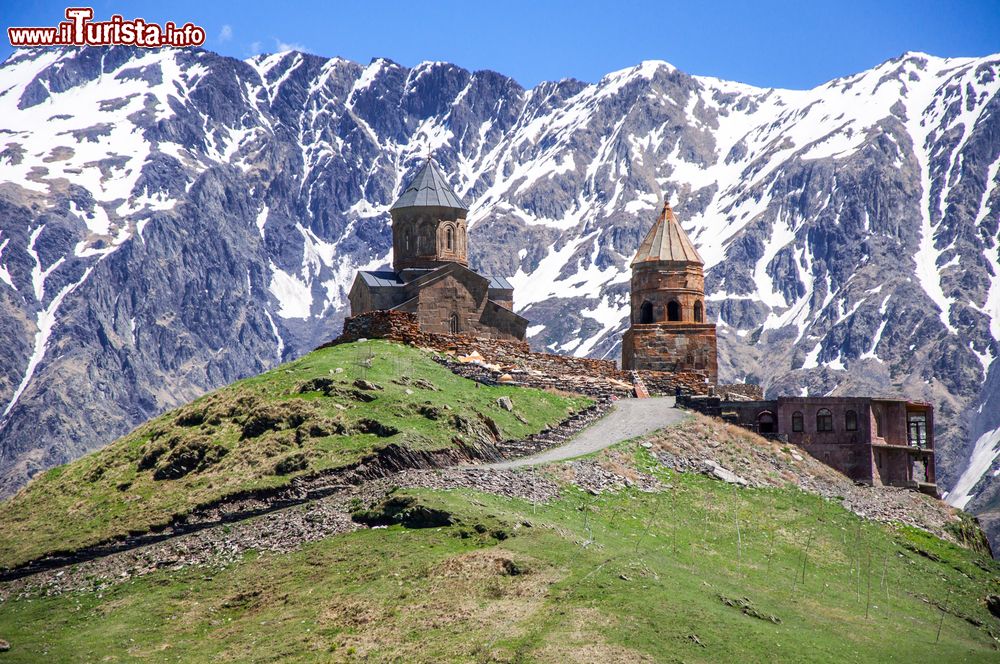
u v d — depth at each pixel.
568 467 135.38
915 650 109.00
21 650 104.88
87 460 148.12
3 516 136.12
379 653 99.38
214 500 126.94
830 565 128.88
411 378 152.88
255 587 112.38
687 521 131.75
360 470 128.88
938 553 139.50
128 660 102.19
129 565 120.25
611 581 107.75
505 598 105.81
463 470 130.00
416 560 111.50
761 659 99.44
